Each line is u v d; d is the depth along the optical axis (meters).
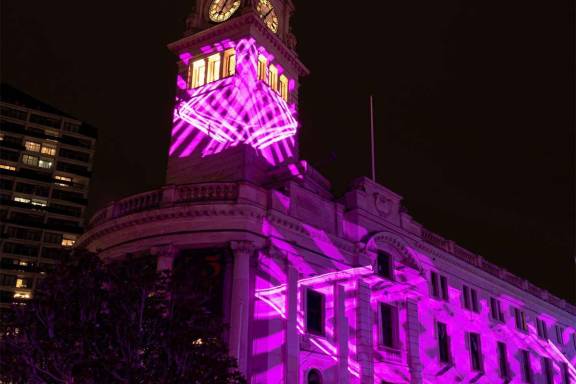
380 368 34.31
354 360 33.09
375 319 35.62
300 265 31.75
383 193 39.47
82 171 97.06
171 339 19.92
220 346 21.56
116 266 21.38
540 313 54.72
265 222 30.94
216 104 40.84
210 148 39.88
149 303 20.84
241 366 27.30
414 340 37.53
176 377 19.45
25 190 91.94
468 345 43.69
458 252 46.69
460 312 44.00
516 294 52.19
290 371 28.98
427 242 42.75
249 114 39.16
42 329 19.55
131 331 19.48
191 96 42.50
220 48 42.62
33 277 86.94
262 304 29.36
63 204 93.69
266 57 42.91
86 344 18.98
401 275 38.62
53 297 19.77
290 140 43.78
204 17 44.88
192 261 30.62
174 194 31.75
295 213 32.75
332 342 32.44
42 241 89.81
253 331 28.72
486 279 48.69
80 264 20.78
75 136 98.38
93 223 35.97
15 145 93.12
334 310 33.25
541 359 52.97
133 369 18.53
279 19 46.19
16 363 19.22
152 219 31.36
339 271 33.97
